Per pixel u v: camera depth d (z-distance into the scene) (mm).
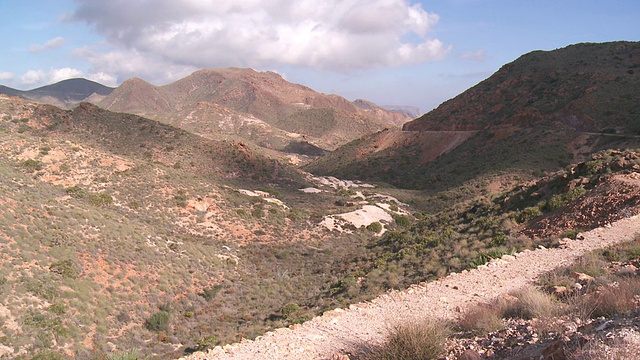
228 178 80562
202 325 23453
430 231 29469
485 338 7395
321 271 32750
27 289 20250
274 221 51031
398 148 117688
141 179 50281
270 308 25312
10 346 16641
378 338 9641
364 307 12719
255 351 9930
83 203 35750
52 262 23359
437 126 116812
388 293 14383
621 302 7133
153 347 20250
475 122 107938
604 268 11953
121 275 25859
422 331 7664
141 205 45250
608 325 5539
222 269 33969
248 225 48344
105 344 19438
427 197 77500
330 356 8984
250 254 40500
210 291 28547
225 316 24859
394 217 61719
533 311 8461
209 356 10047
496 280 13133
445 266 17234
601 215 18094
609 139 71438
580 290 9664
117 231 30859
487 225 23328
